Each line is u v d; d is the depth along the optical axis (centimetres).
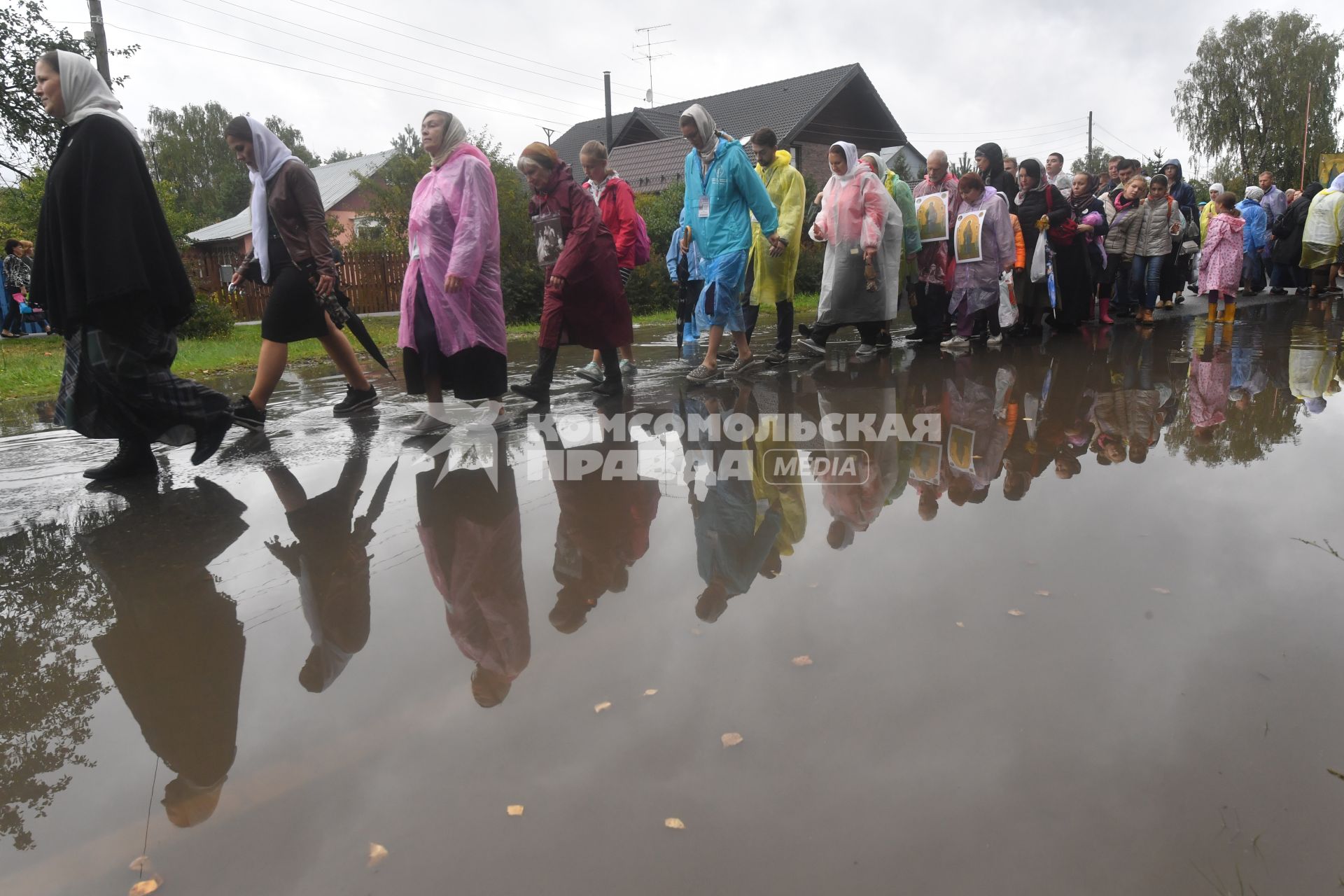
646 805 167
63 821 170
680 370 758
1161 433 450
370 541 323
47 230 394
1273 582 259
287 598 274
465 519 346
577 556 301
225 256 3306
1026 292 897
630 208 719
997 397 570
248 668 229
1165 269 1196
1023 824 158
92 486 414
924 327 878
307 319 536
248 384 769
